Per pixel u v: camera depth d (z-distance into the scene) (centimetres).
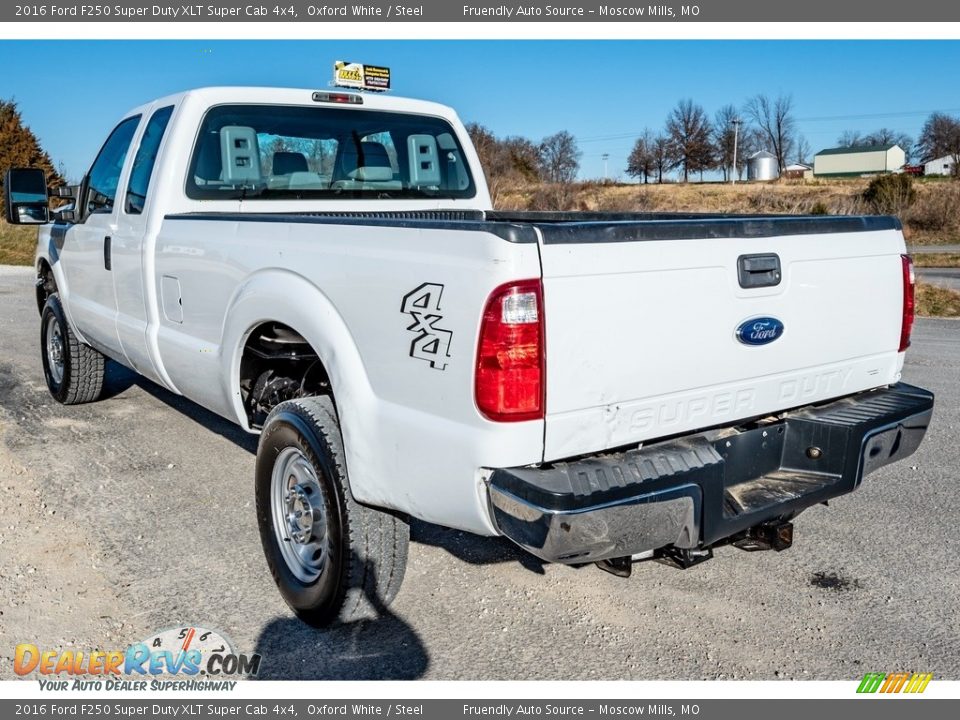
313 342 321
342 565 316
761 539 323
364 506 314
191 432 588
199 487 484
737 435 312
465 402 262
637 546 269
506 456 257
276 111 479
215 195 461
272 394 390
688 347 286
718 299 292
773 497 309
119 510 449
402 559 324
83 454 538
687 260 282
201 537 418
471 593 367
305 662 317
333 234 316
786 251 311
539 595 366
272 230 351
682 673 309
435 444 273
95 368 630
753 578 380
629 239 269
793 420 331
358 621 341
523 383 253
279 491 354
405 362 282
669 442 293
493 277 250
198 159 454
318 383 384
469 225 260
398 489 291
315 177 497
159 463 523
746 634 334
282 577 350
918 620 343
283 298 335
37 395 688
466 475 265
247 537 419
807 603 357
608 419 272
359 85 532
